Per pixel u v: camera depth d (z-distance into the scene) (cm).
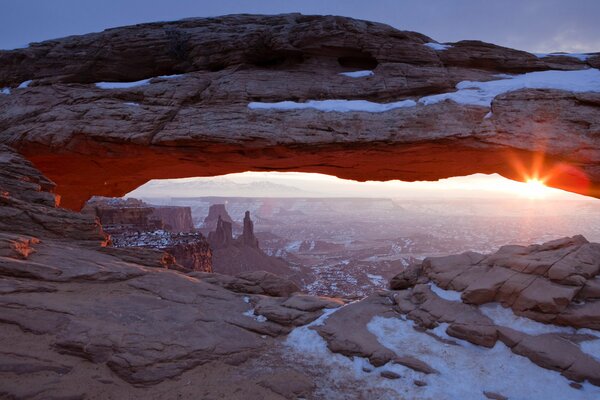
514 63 1753
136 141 1695
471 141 1556
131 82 1964
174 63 1942
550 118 1501
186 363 820
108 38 1945
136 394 717
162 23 1994
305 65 1844
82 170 1998
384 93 1709
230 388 768
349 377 831
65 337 801
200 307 1097
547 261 1020
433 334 967
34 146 1777
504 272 1049
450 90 1694
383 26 1794
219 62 1892
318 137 1617
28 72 2014
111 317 924
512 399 742
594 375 759
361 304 1155
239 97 1744
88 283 1083
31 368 711
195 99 1798
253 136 1630
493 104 1560
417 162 1791
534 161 1573
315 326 1042
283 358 908
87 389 701
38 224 1340
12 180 1441
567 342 857
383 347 913
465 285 1065
